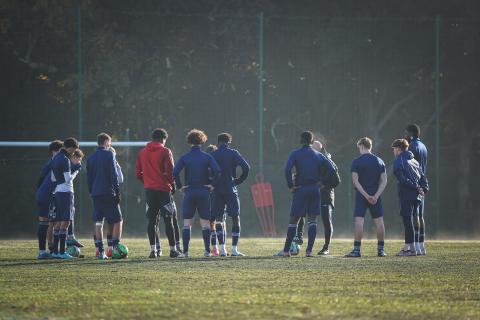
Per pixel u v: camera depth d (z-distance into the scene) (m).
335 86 127.69
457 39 128.50
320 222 119.19
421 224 63.66
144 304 37.50
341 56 127.31
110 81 122.75
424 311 35.47
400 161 62.06
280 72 126.69
